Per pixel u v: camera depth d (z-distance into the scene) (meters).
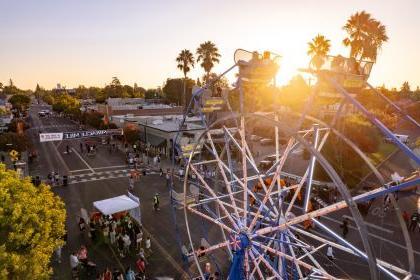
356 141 35.81
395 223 24.11
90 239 21.91
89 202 28.86
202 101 16.88
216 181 18.14
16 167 39.09
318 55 11.57
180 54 64.19
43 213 15.43
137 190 32.19
